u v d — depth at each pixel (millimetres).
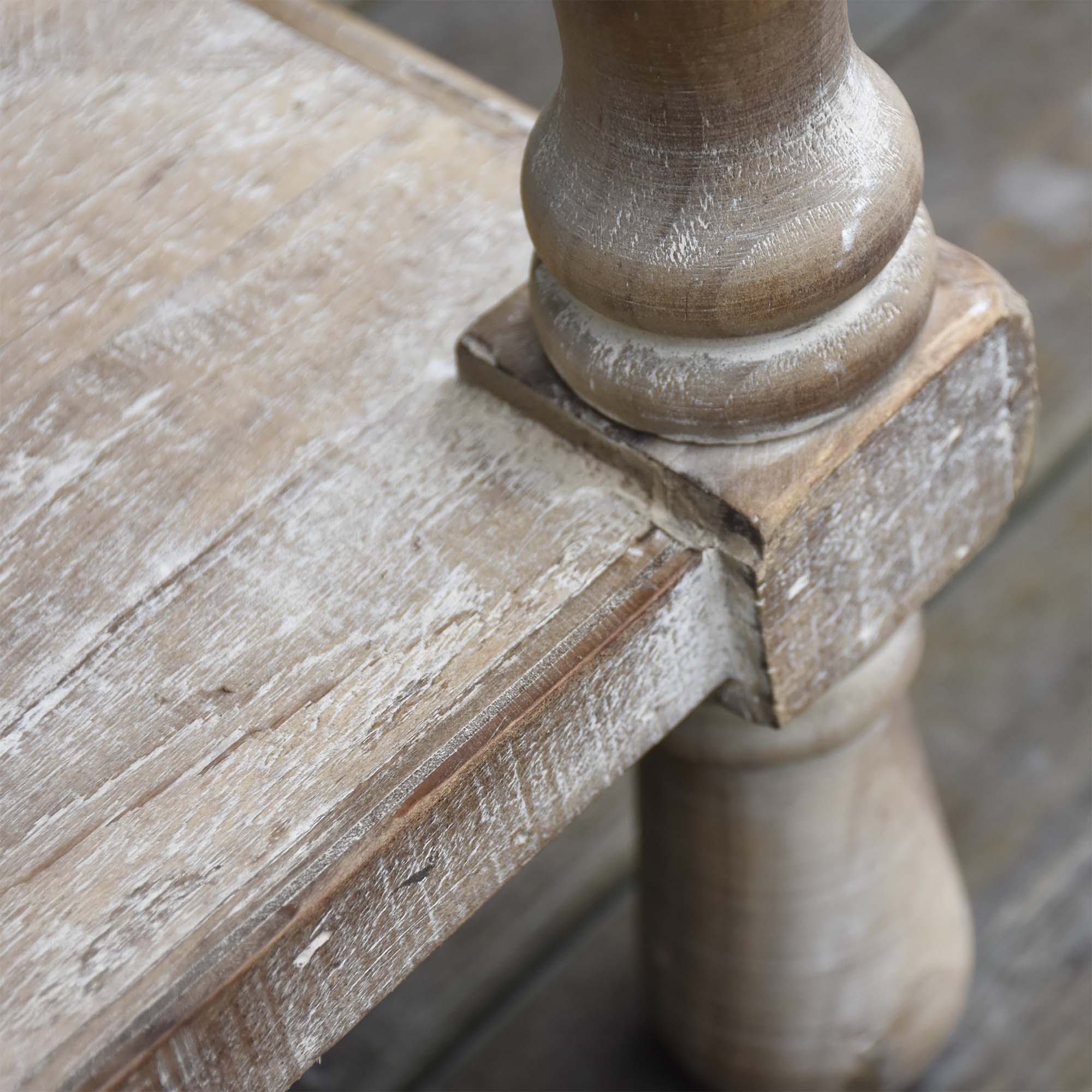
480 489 811
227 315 859
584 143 761
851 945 972
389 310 854
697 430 785
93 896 745
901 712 944
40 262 881
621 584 787
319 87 922
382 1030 1086
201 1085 739
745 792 916
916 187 767
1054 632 1222
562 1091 1069
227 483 820
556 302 796
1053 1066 1067
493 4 1575
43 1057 722
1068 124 1479
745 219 750
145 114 920
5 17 956
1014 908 1107
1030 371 839
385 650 782
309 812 754
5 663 790
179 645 789
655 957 1008
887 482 811
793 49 735
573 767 793
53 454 832
